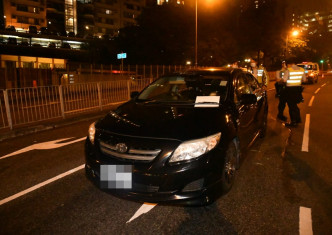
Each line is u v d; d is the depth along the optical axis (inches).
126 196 122.0
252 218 124.0
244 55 1513.3
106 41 1545.3
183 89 179.0
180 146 119.0
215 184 124.0
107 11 2815.0
